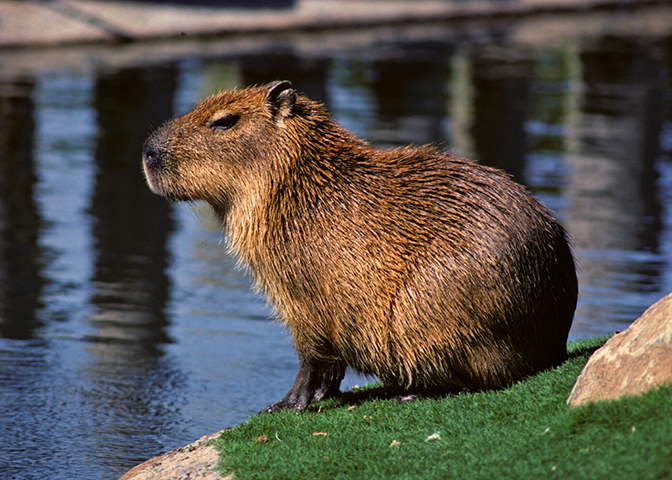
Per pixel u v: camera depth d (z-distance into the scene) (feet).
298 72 108.47
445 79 107.86
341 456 22.36
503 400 24.50
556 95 99.71
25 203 60.80
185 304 43.98
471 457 20.80
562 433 20.54
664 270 48.19
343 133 27.17
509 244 25.31
